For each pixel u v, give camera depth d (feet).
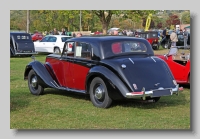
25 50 76.38
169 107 25.63
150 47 27.12
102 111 24.06
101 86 24.75
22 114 23.22
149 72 24.27
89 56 26.35
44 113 23.49
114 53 25.50
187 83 33.35
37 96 30.04
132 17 87.66
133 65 24.23
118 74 23.77
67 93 31.48
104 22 86.79
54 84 29.63
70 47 28.40
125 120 21.75
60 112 23.75
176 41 79.71
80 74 27.22
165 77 24.64
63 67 29.01
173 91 24.44
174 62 34.09
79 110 24.39
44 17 153.07
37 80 30.12
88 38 27.02
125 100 27.55
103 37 26.66
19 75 43.88
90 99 28.32
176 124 20.93
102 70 24.47
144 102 26.81
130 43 26.30
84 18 144.56
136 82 23.54
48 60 31.07
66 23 148.46
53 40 81.51
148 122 21.34
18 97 29.45
